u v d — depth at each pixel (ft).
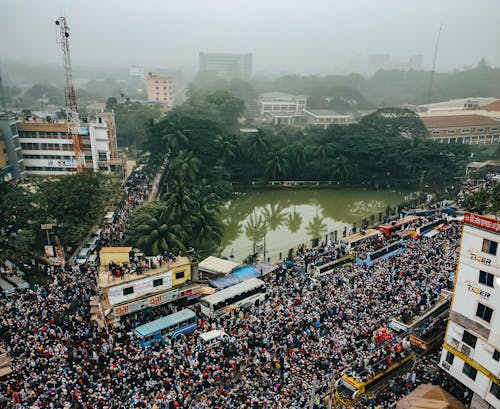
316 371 134.72
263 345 147.33
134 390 122.42
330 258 215.51
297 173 418.51
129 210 285.23
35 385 123.65
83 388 123.54
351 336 150.71
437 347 153.69
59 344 140.15
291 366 136.26
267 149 408.87
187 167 345.92
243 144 417.90
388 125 529.86
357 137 433.48
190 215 250.16
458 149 412.77
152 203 260.62
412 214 291.79
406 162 400.06
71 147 376.89
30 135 372.58
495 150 526.57
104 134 379.96
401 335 153.69
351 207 367.25
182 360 137.80
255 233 304.91
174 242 221.25
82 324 154.92
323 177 417.49
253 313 170.91
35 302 167.12
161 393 122.01
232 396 121.80
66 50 353.92
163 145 390.63
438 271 198.49
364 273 201.67
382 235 250.16
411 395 122.62
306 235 298.97
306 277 198.49
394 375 139.13
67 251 225.35
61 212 225.56
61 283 186.29
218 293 174.60
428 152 403.34
